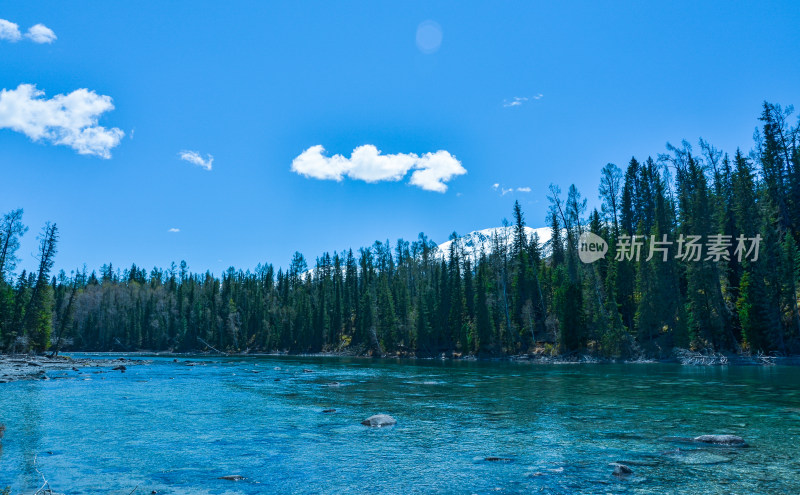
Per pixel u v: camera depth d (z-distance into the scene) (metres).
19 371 44.44
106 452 14.55
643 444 15.01
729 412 20.41
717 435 15.19
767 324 52.72
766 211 61.50
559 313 70.25
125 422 19.38
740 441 14.74
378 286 117.62
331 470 12.62
